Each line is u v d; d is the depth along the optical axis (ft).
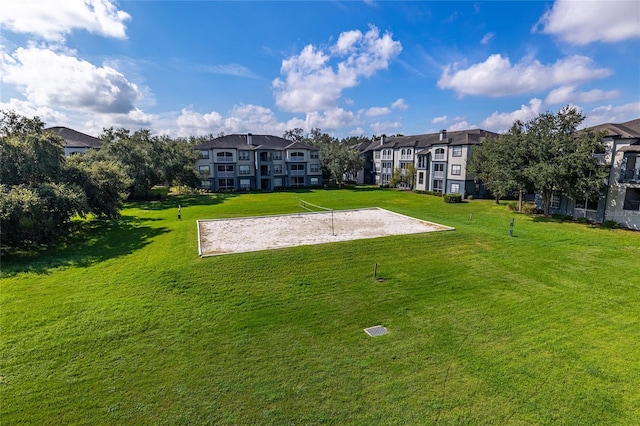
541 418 19.71
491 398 21.35
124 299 35.70
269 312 33.40
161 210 104.88
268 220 81.00
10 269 45.24
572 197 77.71
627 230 71.00
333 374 23.84
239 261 46.75
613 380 23.03
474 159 119.85
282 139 209.77
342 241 56.80
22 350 26.35
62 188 61.05
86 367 24.48
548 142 79.77
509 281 41.70
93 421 19.58
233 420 19.71
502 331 29.73
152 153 139.23
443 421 19.51
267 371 24.20
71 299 35.60
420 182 165.07
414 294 37.81
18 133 65.00
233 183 179.93
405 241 57.52
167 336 28.73
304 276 42.73
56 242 60.13
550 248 56.24
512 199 129.70
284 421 19.61
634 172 73.10
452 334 29.27
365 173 220.43
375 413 20.17
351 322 31.50
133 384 22.75
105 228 73.77
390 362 25.22
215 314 32.83
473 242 58.59
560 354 26.17
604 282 41.34
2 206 49.49
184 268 44.27
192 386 22.59
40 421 19.54
